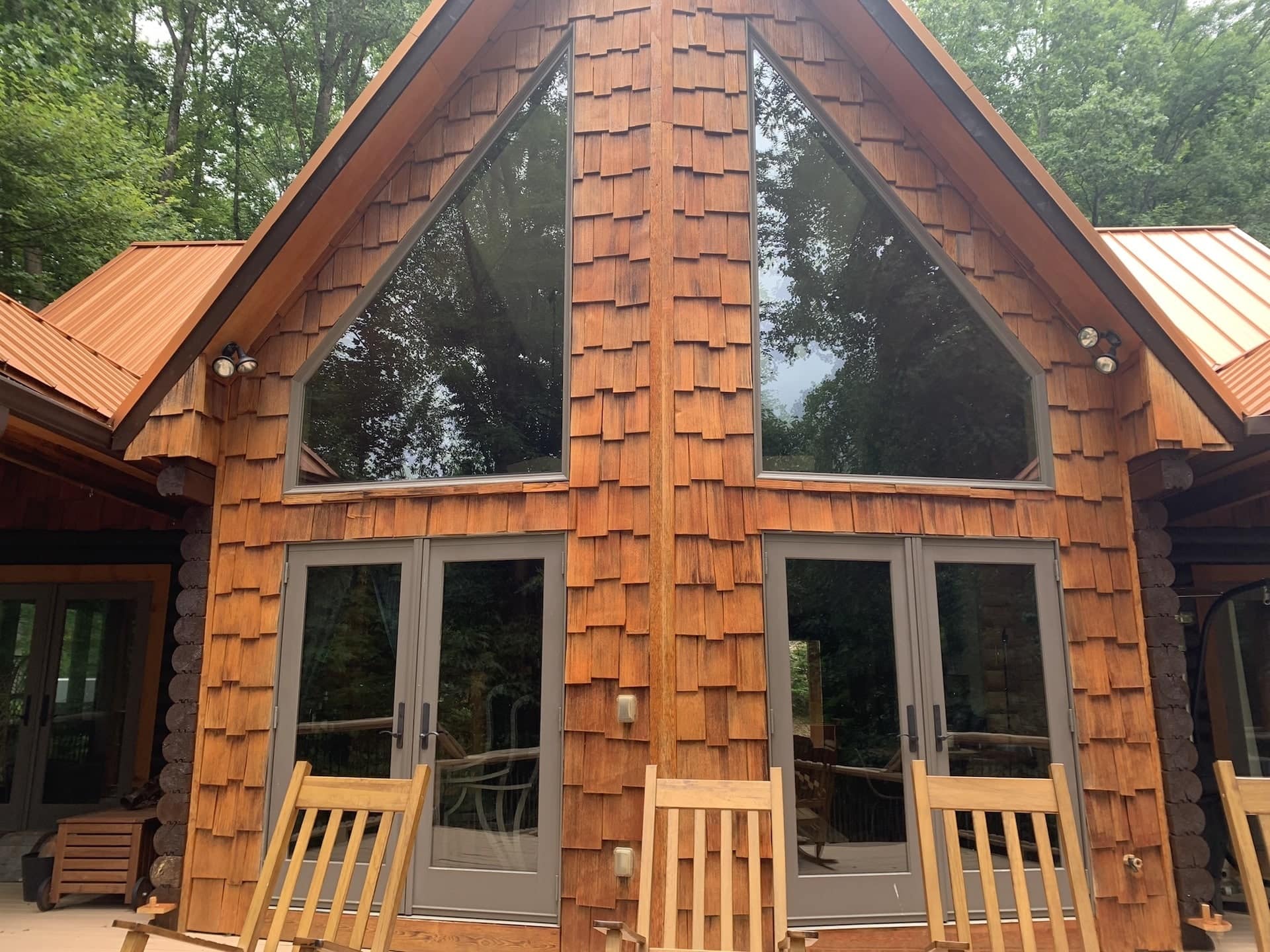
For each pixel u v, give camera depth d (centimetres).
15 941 421
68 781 644
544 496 426
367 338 475
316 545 451
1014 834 288
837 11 456
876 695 410
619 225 442
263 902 292
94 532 655
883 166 465
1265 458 471
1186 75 1909
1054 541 443
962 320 465
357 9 1892
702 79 456
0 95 1115
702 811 306
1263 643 618
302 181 439
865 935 386
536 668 412
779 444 433
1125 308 430
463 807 407
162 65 1914
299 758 432
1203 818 421
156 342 629
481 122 473
